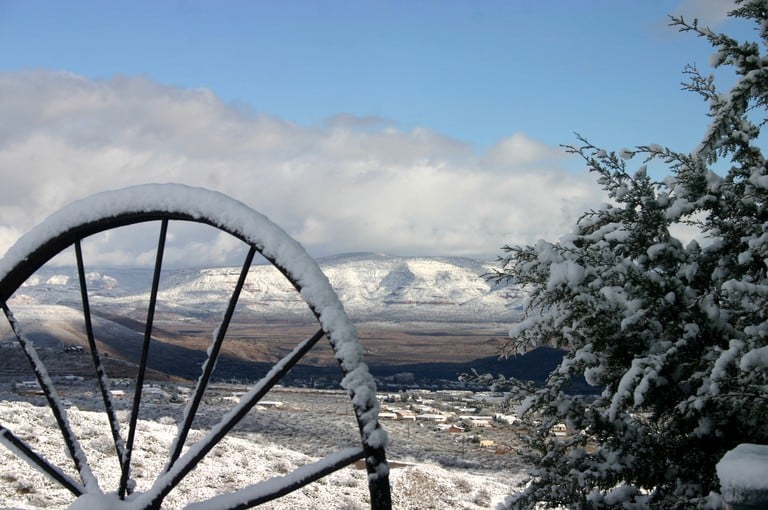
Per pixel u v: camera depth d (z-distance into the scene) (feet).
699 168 13.89
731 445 12.56
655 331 13.09
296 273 7.96
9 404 67.56
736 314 12.93
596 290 13.12
